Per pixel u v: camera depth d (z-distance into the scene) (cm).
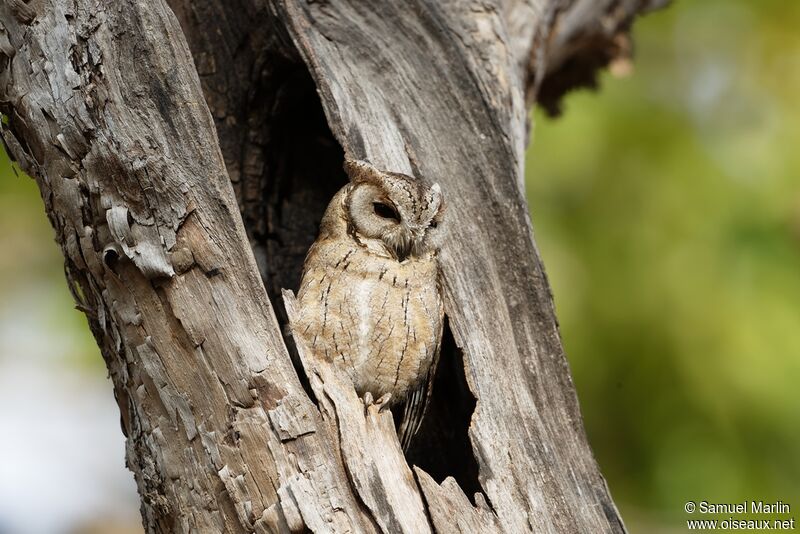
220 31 930
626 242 1379
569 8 1273
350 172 820
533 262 858
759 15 1552
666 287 1345
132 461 734
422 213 800
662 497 1361
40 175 707
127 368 698
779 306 1308
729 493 1309
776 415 1274
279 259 955
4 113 711
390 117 859
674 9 1580
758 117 1480
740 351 1295
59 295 1422
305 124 969
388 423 700
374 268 784
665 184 1396
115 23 683
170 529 697
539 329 846
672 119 1444
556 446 803
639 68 1535
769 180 1388
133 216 672
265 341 672
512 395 791
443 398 870
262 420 658
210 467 666
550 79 1406
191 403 671
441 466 876
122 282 680
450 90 897
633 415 1383
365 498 661
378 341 777
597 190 1401
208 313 670
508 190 874
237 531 662
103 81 677
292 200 966
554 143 1398
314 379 694
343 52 874
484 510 724
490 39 988
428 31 916
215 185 682
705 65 1561
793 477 1302
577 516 770
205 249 673
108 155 670
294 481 647
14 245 1482
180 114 684
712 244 1357
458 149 877
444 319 825
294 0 875
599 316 1359
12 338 1591
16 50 699
